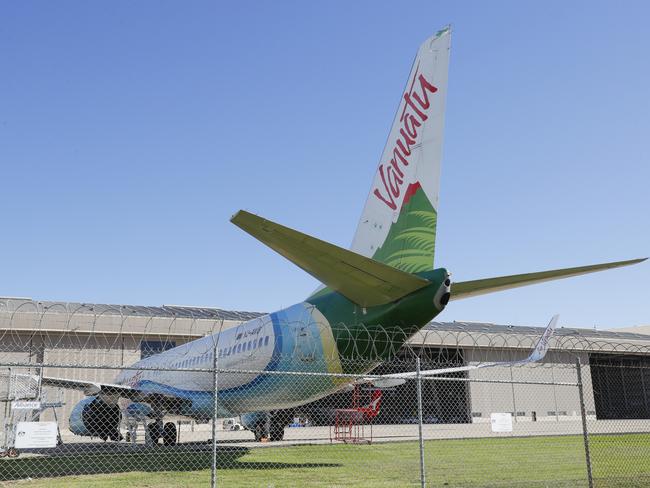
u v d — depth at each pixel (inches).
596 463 695.1
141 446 994.1
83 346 1471.5
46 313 1450.5
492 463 687.7
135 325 1529.3
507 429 520.4
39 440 403.9
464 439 1100.5
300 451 848.9
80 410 1047.0
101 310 1588.3
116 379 1290.6
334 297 734.5
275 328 792.9
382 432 1390.3
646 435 1247.5
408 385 2037.4
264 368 792.9
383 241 689.0
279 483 514.0
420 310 599.8
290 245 498.9
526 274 561.3
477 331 1868.8
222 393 875.4
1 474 594.9
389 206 692.7
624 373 2438.5
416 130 680.4
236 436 1376.7
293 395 797.2
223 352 879.1
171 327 1567.4
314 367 731.4
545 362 1972.2
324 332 724.0
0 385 956.0
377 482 521.3
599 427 1617.9
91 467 654.5
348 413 1407.5
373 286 594.2
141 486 498.6
